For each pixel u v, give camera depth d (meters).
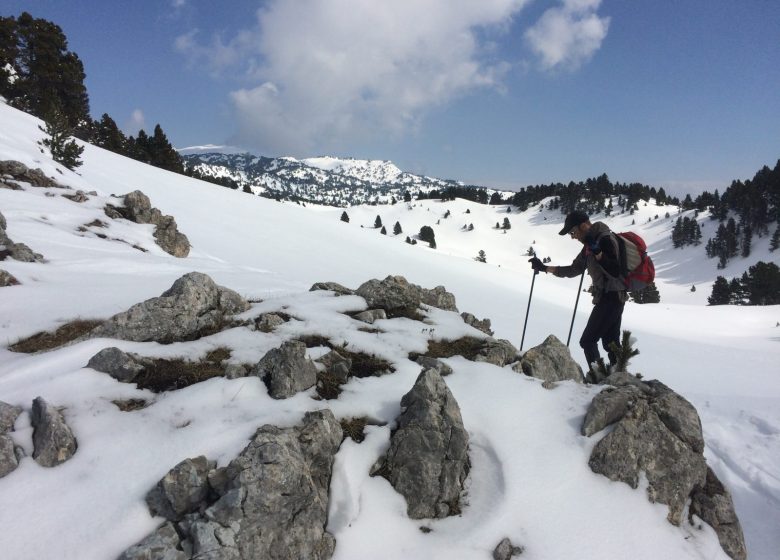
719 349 36.06
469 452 5.01
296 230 51.00
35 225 13.98
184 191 50.09
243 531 3.48
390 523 4.21
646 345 33.47
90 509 3.58
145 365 5.66
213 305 7.27
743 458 7.97
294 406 4.96
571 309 49.22
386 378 6.03
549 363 7.12
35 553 3.23
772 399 11.74
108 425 4.49
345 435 4.87
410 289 8.70
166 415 4.65
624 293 6.82
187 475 3.69
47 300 7.99
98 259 11.95
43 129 33.41
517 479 4.64
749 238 167.00
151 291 9.33
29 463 3.95
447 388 5.13
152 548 3.28
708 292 141.62
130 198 19.95
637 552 4.26
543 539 4.18
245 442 4.23
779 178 181.50
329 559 3.83
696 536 4.65
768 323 59.91
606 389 5.69
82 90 64.69
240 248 36.72
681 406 5.45
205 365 5.90
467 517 4.39
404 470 4.55
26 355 6.26
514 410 5.48
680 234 191.62
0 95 54.03
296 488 3.83
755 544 5.68
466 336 7.80
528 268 186.50
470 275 56.19
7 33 55.69
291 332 6.91
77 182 23.62
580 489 4.66
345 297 8.51
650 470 4.87
